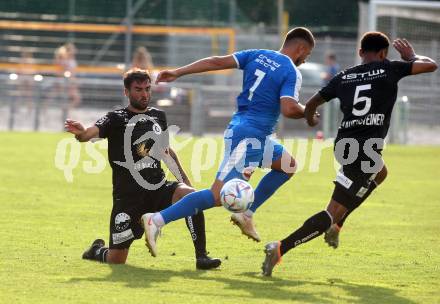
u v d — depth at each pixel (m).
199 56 72.50
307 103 19.14
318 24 78.94
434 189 35.62
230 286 17.22
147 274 18.16
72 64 67.75
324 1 78.62
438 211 29.39
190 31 70.25
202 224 18.97
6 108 60.62
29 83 60.41
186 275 18.17
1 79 60.41
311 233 18.28
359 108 18.52
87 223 24.89
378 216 28.02
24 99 60.44
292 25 79.06
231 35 70.12
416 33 60.44
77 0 73.12
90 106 60.44
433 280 18.34
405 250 21.94
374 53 19.00
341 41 71.25
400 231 25.00
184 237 22.98
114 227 19.20
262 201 20.55
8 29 71.88
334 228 19.11
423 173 41.66
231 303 15.75
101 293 16.22
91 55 72.00
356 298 16.52
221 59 19.83
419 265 19.98
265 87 19.39
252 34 70.75
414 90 60.94
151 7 73.62
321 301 16.16
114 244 19.19
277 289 17.08
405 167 44.28
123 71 63.41
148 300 15.77
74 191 32.09
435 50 60.62
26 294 15.99
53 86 60.31
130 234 19.23
